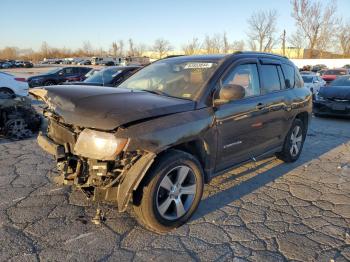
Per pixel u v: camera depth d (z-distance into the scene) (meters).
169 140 3.02
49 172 4.73
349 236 3.27
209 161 3.59
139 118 2.89
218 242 3.12
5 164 5.07
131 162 2.94
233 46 52.94
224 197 4.11
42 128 7.41
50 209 3.63
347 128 9.02
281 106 4.78
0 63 53.38
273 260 2.87
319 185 4.60
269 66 4.76
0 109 6.68
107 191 2.99
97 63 57.19
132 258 2.85
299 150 5.65
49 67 55.50
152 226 3.16
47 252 2.88
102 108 2.94
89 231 3.22
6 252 2.86
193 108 3.39
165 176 3.11
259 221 3.53
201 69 3.93
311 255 2.95
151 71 4.44
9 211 3.57
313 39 49.59
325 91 10.69
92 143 2.84
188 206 3.41
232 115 3.77
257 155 4.52
